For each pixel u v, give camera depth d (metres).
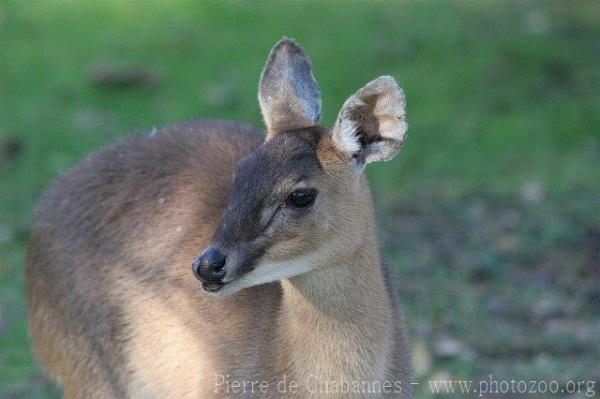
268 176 7.43
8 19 21.81
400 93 7.70
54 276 9.30
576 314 12.38
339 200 7.57
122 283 8.92
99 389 9.17
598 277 13.18
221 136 9.24
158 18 21.95
